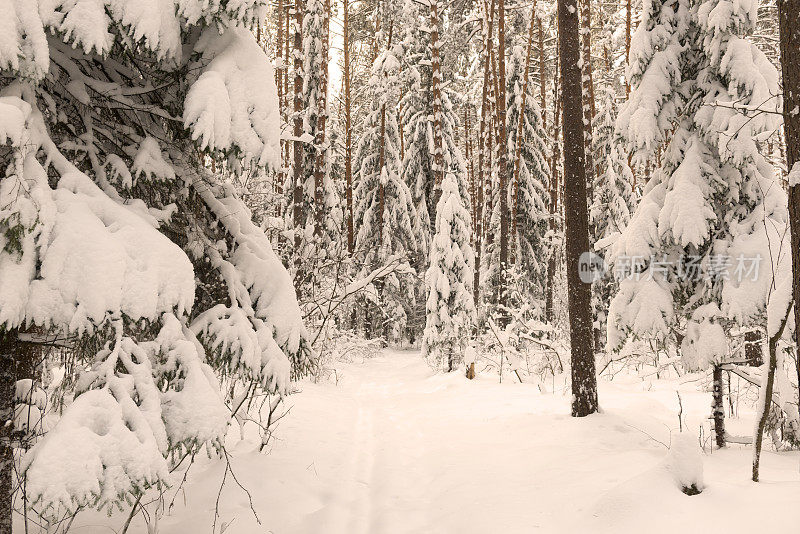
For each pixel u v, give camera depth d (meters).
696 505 3.80
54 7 3.13
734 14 6.36
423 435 7.72
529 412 8.59
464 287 14.52
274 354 4.18
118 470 2.77
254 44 4.03
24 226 2.84
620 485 4.25
